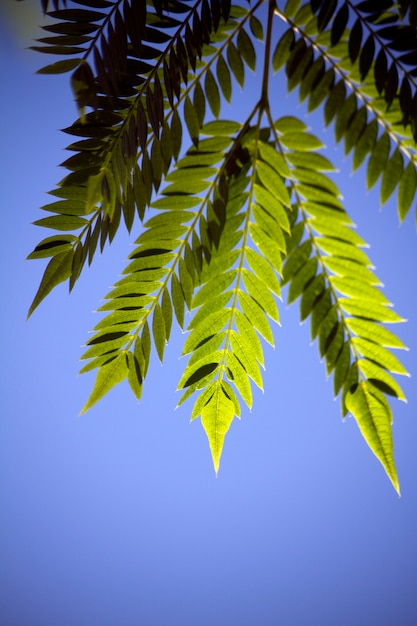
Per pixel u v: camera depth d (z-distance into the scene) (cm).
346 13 77
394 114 79
